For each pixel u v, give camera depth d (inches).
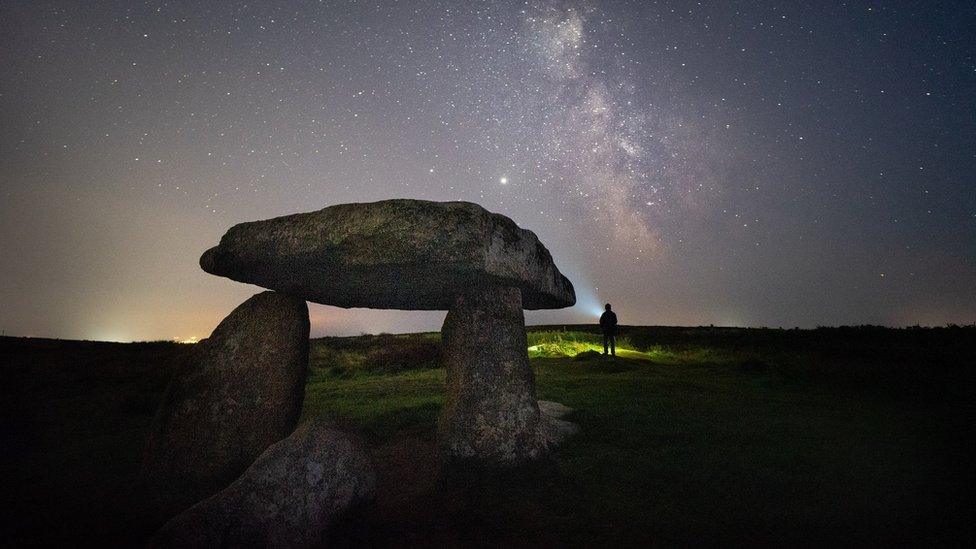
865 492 183.2
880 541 146.2
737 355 693.3
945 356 605.9
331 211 200.2
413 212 189.9
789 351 714.8
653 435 262.5
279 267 209.6
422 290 234.1
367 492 170.1
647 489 189.3
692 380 476.4
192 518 135.0
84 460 259.4
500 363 215.6
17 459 262.7
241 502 141.8
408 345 807.1
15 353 764.6
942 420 299.1
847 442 247.8
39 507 193.5
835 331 889.5
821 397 379.6
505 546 150.2
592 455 231.9
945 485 189.2
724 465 213.0
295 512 146.5
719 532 153.9
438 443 208.8
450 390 219.5
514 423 207.5
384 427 303.7
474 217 192.5
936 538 147.3
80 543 161.9
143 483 214.2
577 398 375.2
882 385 437.1
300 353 238.8
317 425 171.6
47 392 507.8
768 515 164.6
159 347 890.1
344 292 243.6
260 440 218.7
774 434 263.1
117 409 406.9
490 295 226.2
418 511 179.0
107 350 832.3
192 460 215.3
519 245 217.5
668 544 147.6
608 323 652.7
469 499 184.4
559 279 259.9
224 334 237.8
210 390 225.8
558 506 176.9
